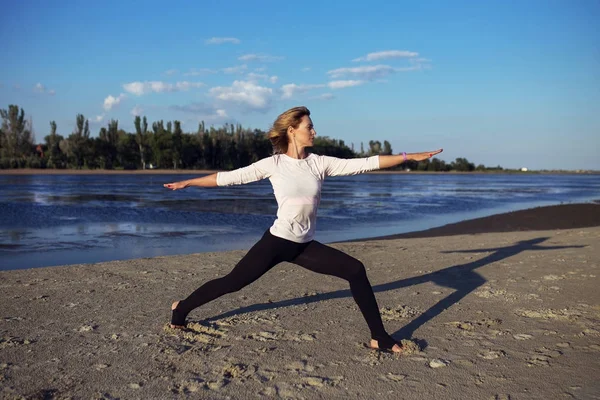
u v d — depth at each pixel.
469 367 4.09
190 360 4.23
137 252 11.82
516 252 10.09
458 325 5.23
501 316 5.54
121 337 4.82
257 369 4.05
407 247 11.31
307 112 4.27
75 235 14.49
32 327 5.12
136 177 72.12
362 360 4.25
